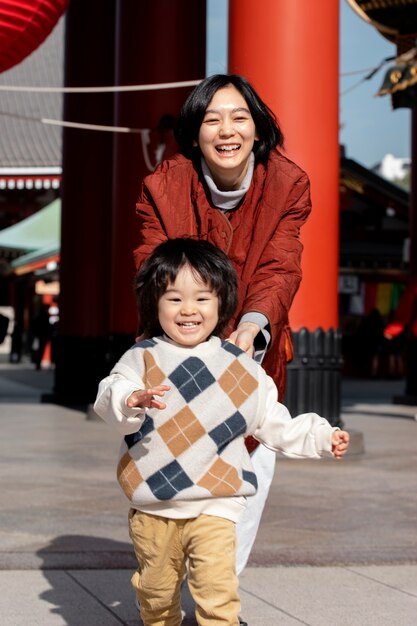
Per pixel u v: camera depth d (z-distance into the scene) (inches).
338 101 433.7
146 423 151.3
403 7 638.5
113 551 249.0
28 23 349.7
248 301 171.2
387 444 496.1
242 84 175.5
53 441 490.6
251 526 181.9
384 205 1387.8
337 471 402.9
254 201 179.0
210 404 151.0
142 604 160.4
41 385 993.5
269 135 178.7
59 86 1658.5
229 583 149.3
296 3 418.9
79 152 713.6
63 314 723.4
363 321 1237.1
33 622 195.6
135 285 155.5
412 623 198.4
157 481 149.9
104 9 701.3
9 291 2223.2
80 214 713.6
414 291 634.8
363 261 1355.8
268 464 182.1
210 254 152.3
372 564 247.9
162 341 155.5
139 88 513.7
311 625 195.9
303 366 445.4
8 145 1472.7
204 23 608.7
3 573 233.3
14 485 354.0
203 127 174.1
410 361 767.7
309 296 442.6
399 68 625.0
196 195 179.6
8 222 1809.8
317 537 274.2
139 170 604.1
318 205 433.4
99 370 718.5
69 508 310.5
